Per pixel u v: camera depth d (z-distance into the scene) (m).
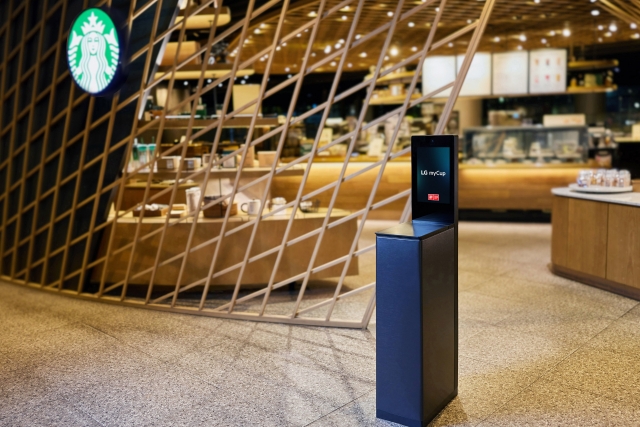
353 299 5.25
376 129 10.23
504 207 9.38
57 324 4.69
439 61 9.65
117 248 5.48
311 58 11.72
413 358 2.84
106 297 5.34
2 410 3.18
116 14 4.90
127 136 5.22
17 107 5.81
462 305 4.98
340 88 13.21
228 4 8.60
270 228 5.33
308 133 10.99
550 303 5.00
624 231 5.04
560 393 3.24
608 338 4.11
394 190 9.63
